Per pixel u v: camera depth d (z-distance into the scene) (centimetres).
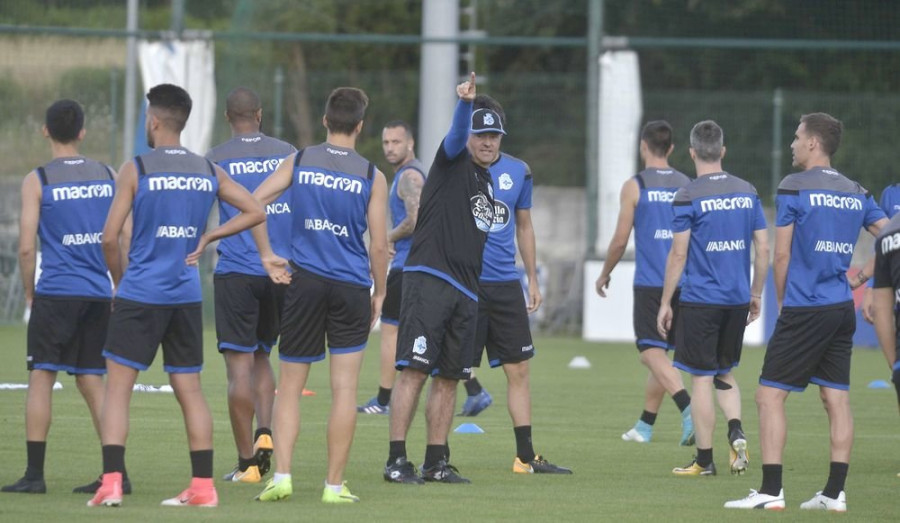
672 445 3409
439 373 2698
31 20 10225
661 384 3397
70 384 4541
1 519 2138
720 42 7112
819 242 2428
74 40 8081
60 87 8019
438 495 2538
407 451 3181
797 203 2436
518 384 2923
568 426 3791
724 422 4053
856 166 7862
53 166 2492
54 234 2477
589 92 7312
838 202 2442
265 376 2814
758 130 7756
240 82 8188
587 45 7312
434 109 7256
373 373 5325
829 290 2428
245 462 2698
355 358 2419
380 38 7188
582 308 7712
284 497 2409
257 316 2777
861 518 2347
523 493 2589
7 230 7462
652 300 3369
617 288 7312
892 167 7831
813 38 10200
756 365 6050
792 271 2453
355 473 2830
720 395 2969
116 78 7712
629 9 10588
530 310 3025
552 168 8562
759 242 3031
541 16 11025
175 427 3431
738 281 2892
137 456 2956
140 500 2381
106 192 2509
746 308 2914
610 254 3400
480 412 4116
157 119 2314
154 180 2267
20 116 7938
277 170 2414
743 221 2889
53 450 3002
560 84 8056
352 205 2395
